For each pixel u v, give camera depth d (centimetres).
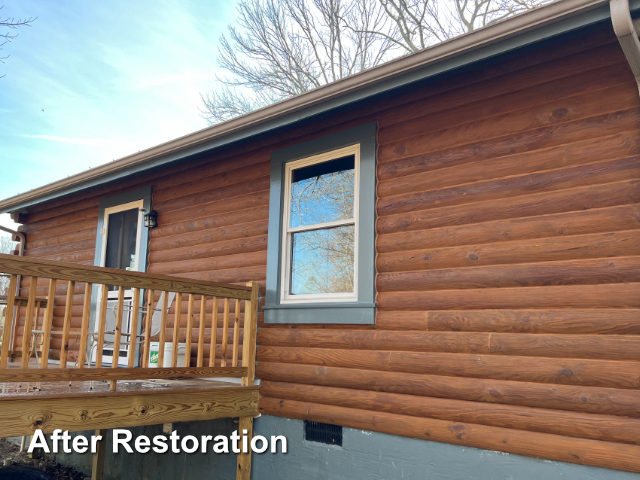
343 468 461
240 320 577
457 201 428
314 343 494
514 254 391
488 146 419
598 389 344
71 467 735
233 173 617
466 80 436
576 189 373
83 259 809
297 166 551
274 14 1800
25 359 371
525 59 406
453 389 404
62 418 384
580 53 382
